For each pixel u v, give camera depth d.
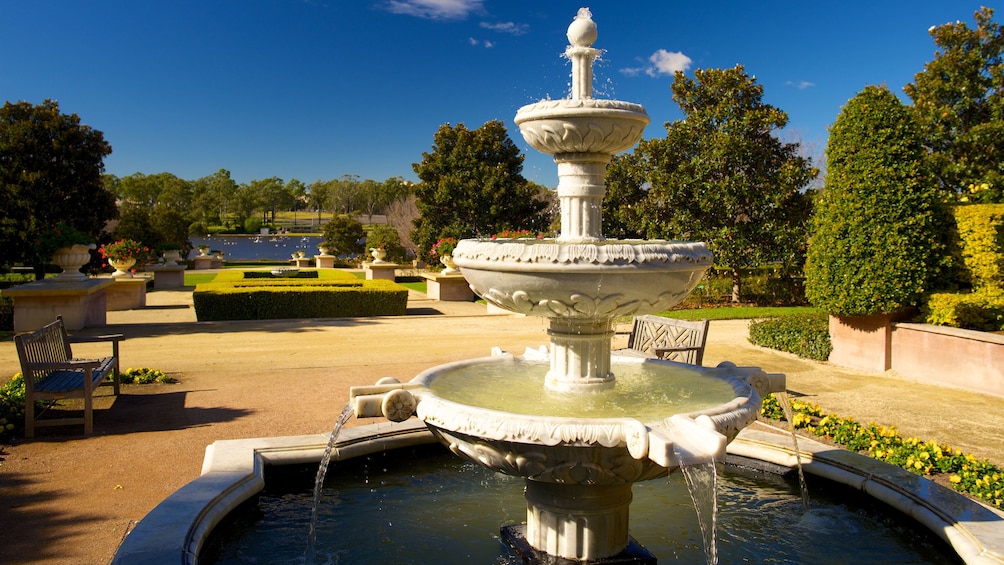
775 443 5.11
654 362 4.89
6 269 19.83
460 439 3.47
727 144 16.03
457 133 26.80
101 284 12.93
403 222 37.84
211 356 9.74
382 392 3.77
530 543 3.86
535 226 26.72
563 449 3.20
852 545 4.00
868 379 8.54
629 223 18.52
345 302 15.12
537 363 4.86
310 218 118.94
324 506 4.57
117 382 7.24
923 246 8.73
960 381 8.03
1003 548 3.32
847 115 9.16
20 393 6.51
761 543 4.04
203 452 5.36
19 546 3.67
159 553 3.17
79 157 18.09
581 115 3.55
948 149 16.17
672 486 5.04
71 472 4.89
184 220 39.00
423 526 4.27
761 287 17.55
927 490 4.07
